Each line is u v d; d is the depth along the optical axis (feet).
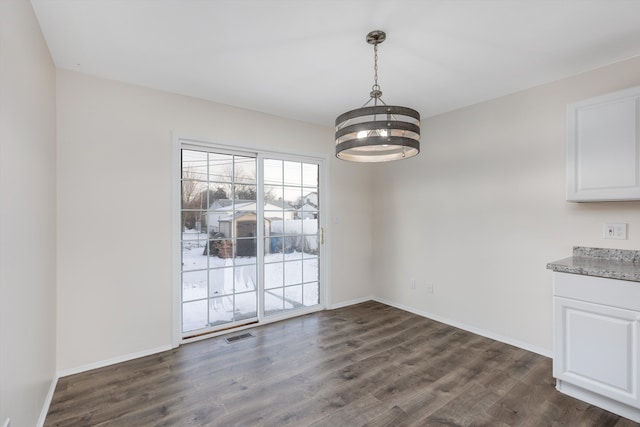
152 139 9.55
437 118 12.12
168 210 9.80
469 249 11.11
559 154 8.93
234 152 11.46
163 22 6.40
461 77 8.96
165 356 9.29
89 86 8.61
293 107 11.34
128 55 7.68
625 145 7.07
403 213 13.52
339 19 6.35
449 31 6.78
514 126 9.93
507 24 6.52
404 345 9.95
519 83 9.33
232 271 11.44
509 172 10.02
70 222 8.26
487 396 7.20
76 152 8.37
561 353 7.22
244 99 10.58
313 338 10.56
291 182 12.90
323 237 13.66
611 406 6.63
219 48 7.42
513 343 9.89
